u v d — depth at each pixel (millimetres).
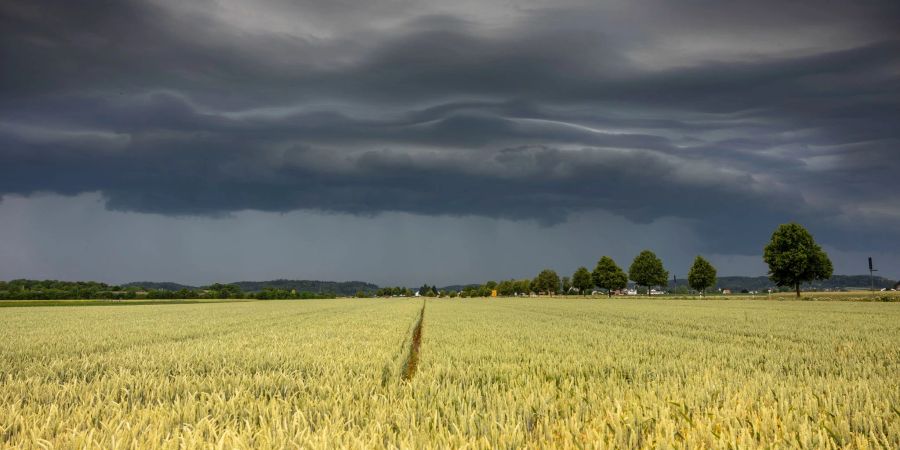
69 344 16031
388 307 52906
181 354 12625
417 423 5535
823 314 32500
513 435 4609
